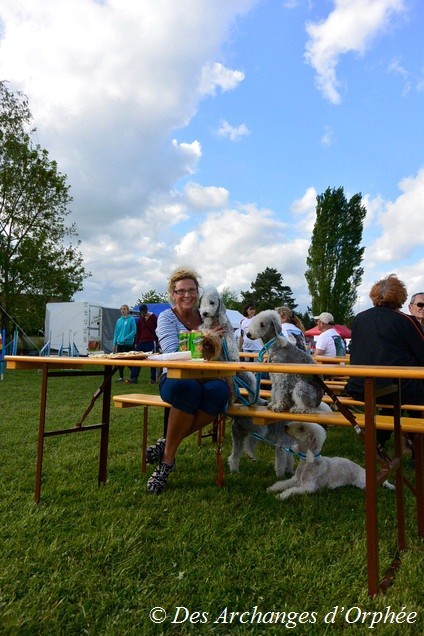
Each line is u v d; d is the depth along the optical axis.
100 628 1.64
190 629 1.64
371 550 1.89
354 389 3.51
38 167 19.67
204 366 2.28
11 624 1.60
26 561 2.05
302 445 3.13
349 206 38.47
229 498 2.96
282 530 2.44
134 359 2.91
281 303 59.06
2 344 10.99
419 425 2.38
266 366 2.14
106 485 3.15
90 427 3.15
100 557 2.11
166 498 2.91
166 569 2.03
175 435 3.04
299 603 1.79
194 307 3.48
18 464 3.62
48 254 21.00
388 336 3.46
